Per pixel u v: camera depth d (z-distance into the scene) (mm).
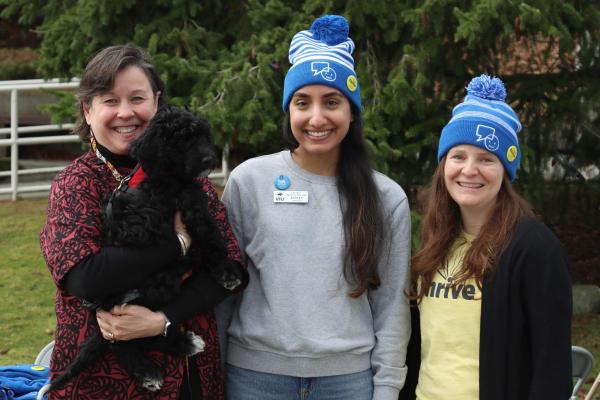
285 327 3027
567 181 6445
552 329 2740
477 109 3018
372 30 5734
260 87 5504
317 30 3191
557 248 2814
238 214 3188
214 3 6270
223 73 5668
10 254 8195
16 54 12305
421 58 5531
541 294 2762
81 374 2799
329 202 3139
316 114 3037
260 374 3074
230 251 2982
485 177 2973
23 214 9398
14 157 9836
